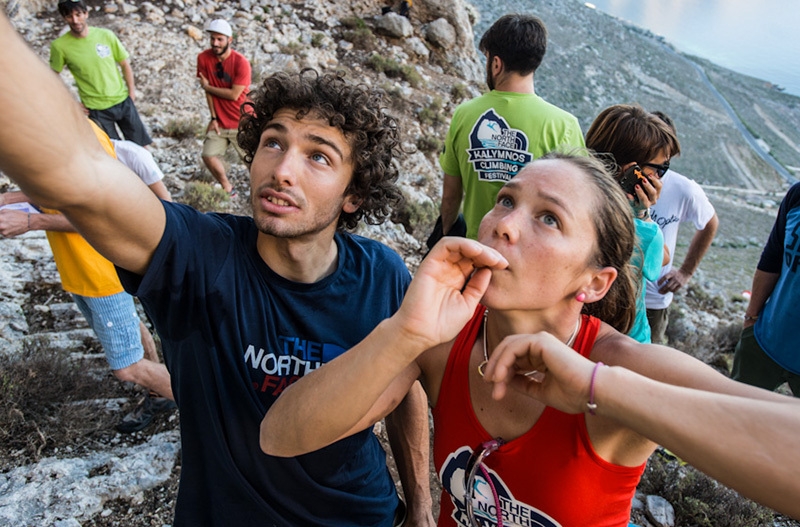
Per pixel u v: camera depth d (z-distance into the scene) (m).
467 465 1.20
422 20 12.20
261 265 1.42
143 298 1.30
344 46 11.09
